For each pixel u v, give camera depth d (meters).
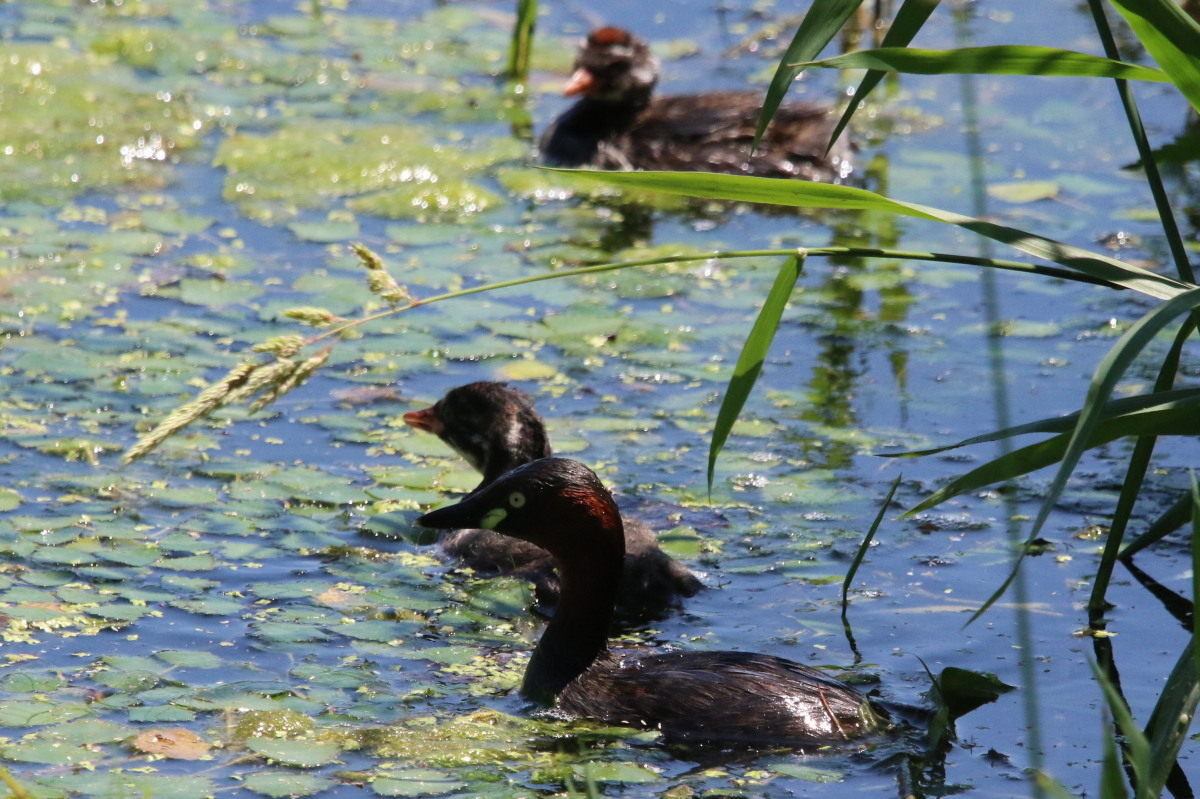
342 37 23.59
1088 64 7.56
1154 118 20.75
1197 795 7.97
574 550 9.33
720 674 8.98
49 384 13.29
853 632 9.96
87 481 11.67
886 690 9.17
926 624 10.04
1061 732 8.60
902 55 7.52
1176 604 10.27
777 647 9.78
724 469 12.43
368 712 8.73
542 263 16.72
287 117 20.38
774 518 11.66
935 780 8.04
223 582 10.36
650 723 8.74
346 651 9.55
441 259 16.61
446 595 10.49
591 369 14.36
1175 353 8.88
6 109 19.73
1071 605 10.26
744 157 19.36
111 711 8.54
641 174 7.75
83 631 9.52
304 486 11.90
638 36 21.91
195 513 11.33
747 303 16.05
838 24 7.79
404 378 14.02
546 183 18.95
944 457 12.66
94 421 12.66
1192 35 7.31
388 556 10.97
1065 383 13.98
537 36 24.03
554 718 8.84
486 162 19.47
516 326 15.23
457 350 14.62
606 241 17.45
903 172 19.27
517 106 21.41
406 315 15.29
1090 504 11.80
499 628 10.09
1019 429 7.79
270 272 15.99
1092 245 16.92
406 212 17.84
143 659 9.19
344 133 19.97
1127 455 12.74
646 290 16.27
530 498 9.38
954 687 9.12
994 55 7.50
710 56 23.27
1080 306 15.91
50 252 16.08
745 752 8.41
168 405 13.02
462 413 12.25
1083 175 19.11
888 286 16.45
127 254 16.17
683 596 10.52
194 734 8.32
